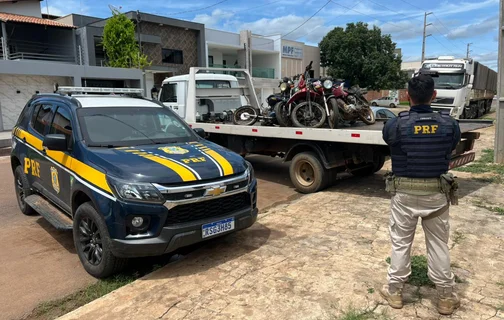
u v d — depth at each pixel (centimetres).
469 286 349
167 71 2966
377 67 4262
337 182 801
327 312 315
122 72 2384
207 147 473
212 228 394
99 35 2661
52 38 2702
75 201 434
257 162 1093
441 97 1934
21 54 2430
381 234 486
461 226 506
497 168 886
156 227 366
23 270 427
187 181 378
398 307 316
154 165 388
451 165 644
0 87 2030
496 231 488
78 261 449
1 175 967
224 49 3544
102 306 334
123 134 468
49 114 533
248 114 870
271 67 4012
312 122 724
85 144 431
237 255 436
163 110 543
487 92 2875
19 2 2902
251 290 354
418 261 391
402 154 292
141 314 320
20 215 622
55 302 360
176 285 369
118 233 365
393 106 4516
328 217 559
